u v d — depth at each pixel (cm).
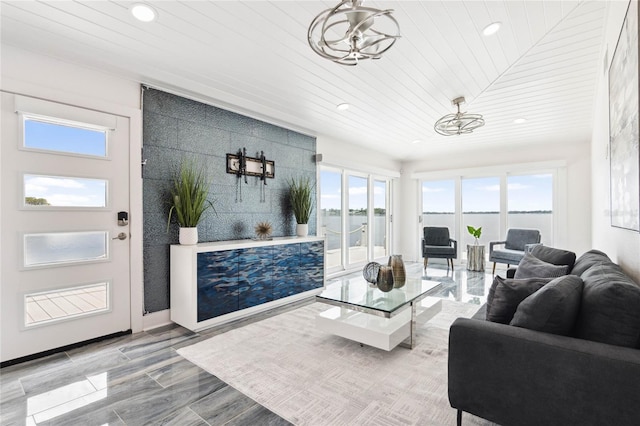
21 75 230
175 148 316
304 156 471
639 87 129
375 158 634
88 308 262
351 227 587
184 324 288
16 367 222
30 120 236
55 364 227
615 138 195
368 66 292
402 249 723
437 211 684
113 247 275
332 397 185
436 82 329
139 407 176
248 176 387
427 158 684
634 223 149
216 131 353
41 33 217
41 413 171
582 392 120
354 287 299
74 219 255
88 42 231
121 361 231
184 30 225
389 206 698
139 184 289
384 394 188
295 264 381
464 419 164
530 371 130
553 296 137
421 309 294
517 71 311
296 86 325
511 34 250
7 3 188
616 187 199
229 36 236
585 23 238
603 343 126
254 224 393
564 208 536
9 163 226
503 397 137
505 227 599
